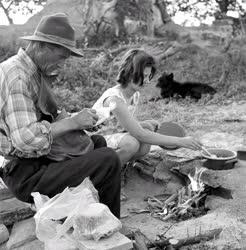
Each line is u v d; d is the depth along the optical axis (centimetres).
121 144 340
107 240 233
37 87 263
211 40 928
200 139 484
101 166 264
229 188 341
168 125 378
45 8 1055
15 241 297
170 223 316
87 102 706
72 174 263
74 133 285
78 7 1046
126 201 355
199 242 288
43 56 258
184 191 349
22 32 939
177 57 851
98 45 966
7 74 253
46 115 272
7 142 262
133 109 348
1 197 324
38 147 248
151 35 978
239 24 1129
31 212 323
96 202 252
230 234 287
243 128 521
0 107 253
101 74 801
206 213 326
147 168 389
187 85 738
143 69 327
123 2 966
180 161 389
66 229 237
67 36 258
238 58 827
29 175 268
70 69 781
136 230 287
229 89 752
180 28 993
